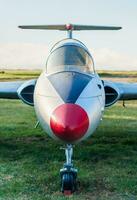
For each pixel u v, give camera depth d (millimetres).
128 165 8320
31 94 8930
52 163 8414
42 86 7062
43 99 6730
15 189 6648
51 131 6344
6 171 7840
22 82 10609
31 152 9539
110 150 9766
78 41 8352
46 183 6996
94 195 6336
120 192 6504
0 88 10195
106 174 7594
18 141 10930
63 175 6523
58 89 6664
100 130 12797
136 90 10000
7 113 17703
